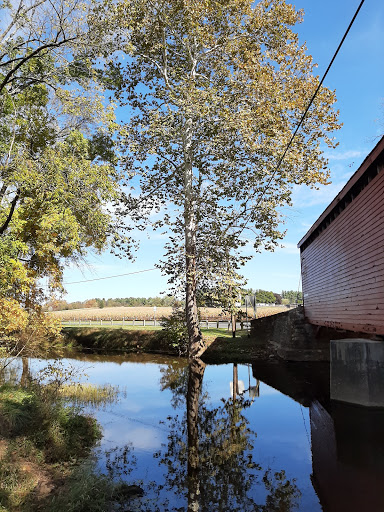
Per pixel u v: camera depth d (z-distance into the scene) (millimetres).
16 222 12422
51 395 9836
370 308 11156
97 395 12961
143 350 27312
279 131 18953
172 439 8953
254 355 22641
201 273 19297
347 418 10656
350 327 13391
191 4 18719
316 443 8727
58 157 12633
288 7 20016
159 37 21156
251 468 7309
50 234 12828
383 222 9812
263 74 18969
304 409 11836
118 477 6594
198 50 21672
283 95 19984
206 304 21297
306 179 20203
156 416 10953
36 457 6633
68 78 12883
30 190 12469
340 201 13664
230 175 19828
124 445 8383
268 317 23875
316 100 20141
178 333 22766
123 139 18016
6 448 6477
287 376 17562
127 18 17719
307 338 21359
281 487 6480
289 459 7805
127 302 115625
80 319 49406
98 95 13117
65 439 7781
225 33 20531
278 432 9625
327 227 16375
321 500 5996
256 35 21016
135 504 5742
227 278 18031
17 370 15414
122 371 19031
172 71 20844
